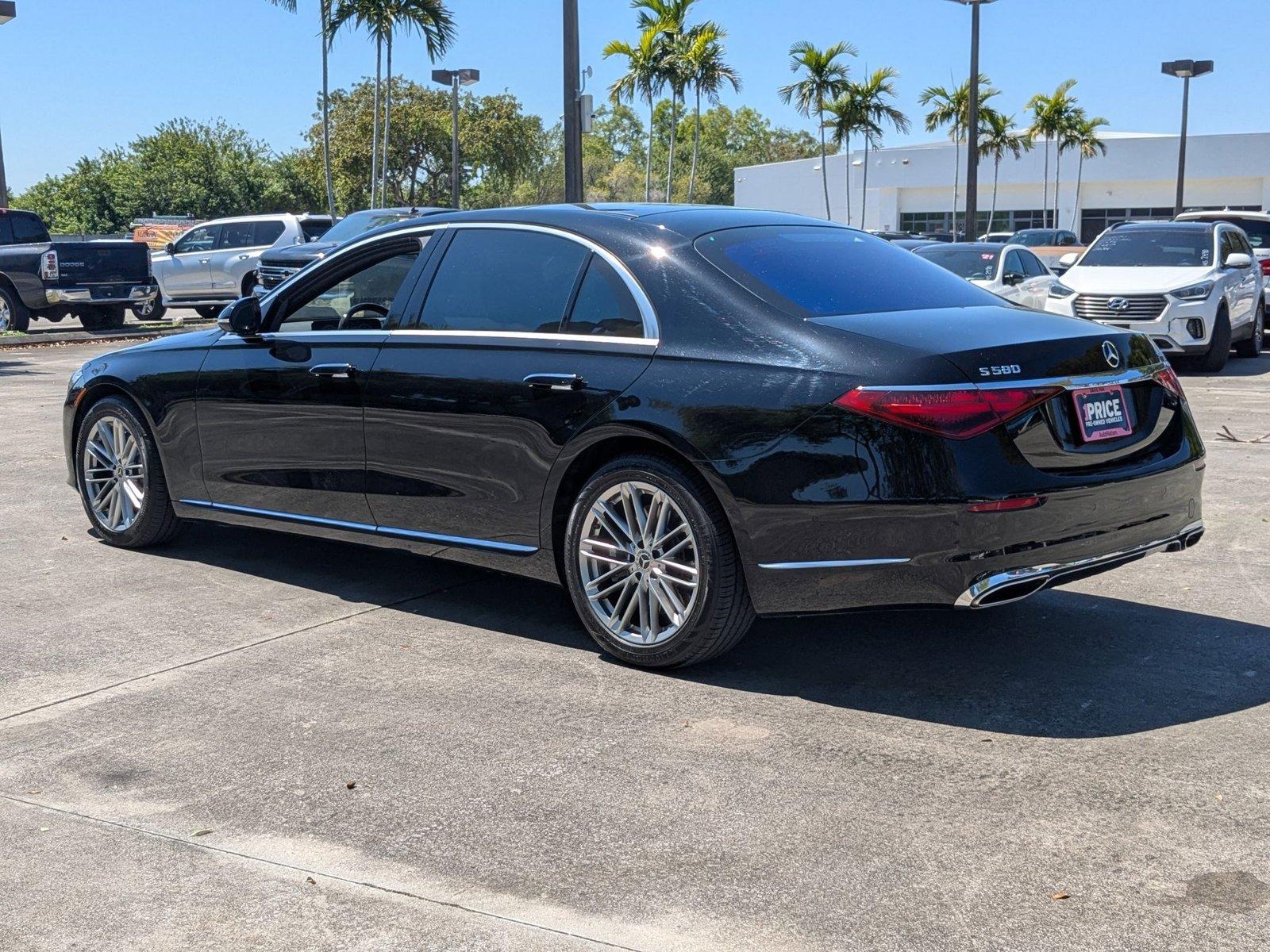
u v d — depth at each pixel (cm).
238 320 551
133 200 6338
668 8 4206
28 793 350
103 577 578
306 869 306
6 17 2288
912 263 495
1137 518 425
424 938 273
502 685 434
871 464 390
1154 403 442
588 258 466
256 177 6525
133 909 288
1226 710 402
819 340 409
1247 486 757
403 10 3497
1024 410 395
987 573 390
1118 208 5897
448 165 5709
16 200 7069
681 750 376
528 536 471
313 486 539
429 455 492
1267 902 284
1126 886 291
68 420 645
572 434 446
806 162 6512
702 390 419
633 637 446
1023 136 5906
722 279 437
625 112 9956
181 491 598
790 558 406
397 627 503
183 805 342
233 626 504
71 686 434
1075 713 402
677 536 432
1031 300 1481
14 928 279
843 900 287
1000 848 311
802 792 345
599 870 303
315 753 376
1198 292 1400
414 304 511
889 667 449
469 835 322
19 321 2070
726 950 267
